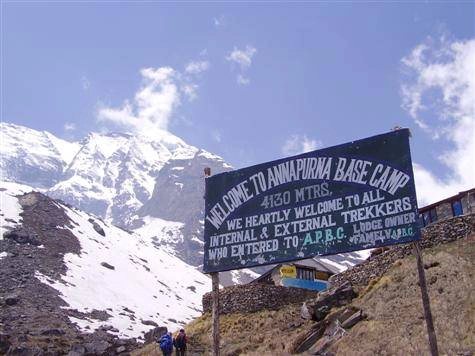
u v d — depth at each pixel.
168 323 77.06
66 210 121.00
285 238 19.39
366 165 18.34
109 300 78.56
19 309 59.81
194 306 100.25
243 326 36.38
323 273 50.31
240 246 20.38
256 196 20.61
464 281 26.20
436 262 30.22
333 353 23.88
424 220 43.62
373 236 17.50
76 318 62.75
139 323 70.19
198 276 141.38
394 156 17.88
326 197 18.91
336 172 18.92
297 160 20.00
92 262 94.56
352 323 26.39
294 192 19.72
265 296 40.06
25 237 88.62
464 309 23.41
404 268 31.91
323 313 30.66
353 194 18.34
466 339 20.67
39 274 75.81
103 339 52.66
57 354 38.19
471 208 39.06
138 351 36.12
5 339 38.59
